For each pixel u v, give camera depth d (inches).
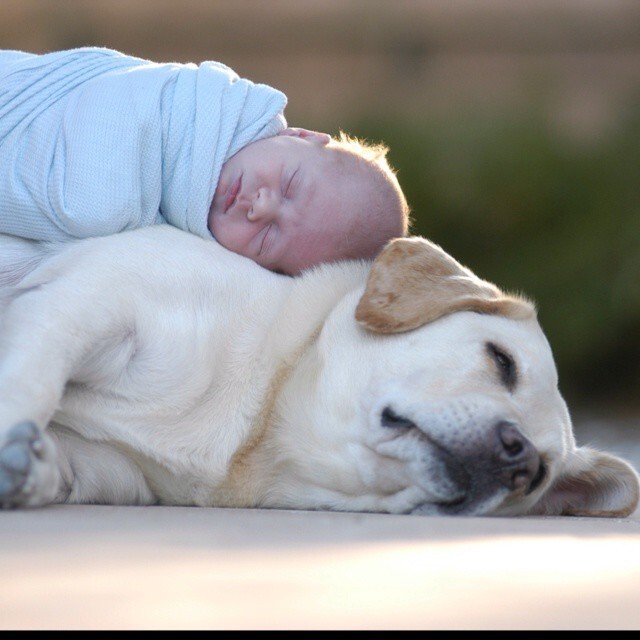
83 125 251.0
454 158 872.9
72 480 228.5
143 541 154.9
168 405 233.8
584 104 968.9
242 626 107.4
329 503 241.0
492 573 141.1
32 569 131.6
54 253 249.3
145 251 241.1
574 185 864.3
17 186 251.0
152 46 1090.1
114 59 276.8
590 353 825.5
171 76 268.1
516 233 868.0
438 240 871.7
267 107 277.0
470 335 242.1
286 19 1106.7
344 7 1111.0
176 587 123.3
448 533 182.1
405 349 237.8
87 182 245.8
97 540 154.1
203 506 242.2
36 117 256.2
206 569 134.5
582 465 267.6
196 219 258.2
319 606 116.4
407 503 229.9
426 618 113.3
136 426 233.3
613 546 176.6
